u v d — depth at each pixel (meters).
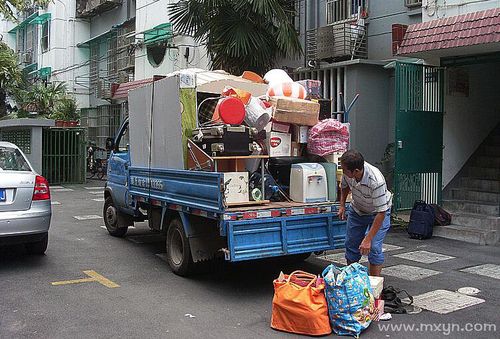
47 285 6.23
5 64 18.59
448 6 9.60
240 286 6.25
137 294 5.91
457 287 6.23
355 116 11.80
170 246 6.82
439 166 10.24
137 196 7.77
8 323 4.97
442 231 9.06
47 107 24.95
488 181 10.16
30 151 18.27
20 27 34.84
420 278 6.61
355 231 5.67
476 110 11.04
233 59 11.91
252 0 10.94
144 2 20.89
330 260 7.56
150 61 20.73
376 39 12.45
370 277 5.32
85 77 29.42
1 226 6.54
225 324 4.99
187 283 6.36
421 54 9.66
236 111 5.96
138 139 7.75
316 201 6.29
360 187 5.27
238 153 5.96
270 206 5.96
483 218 8.95
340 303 4.70
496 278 6.61
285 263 7.37
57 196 15.95
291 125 6.63
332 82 12.52
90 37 29.52
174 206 6.59
